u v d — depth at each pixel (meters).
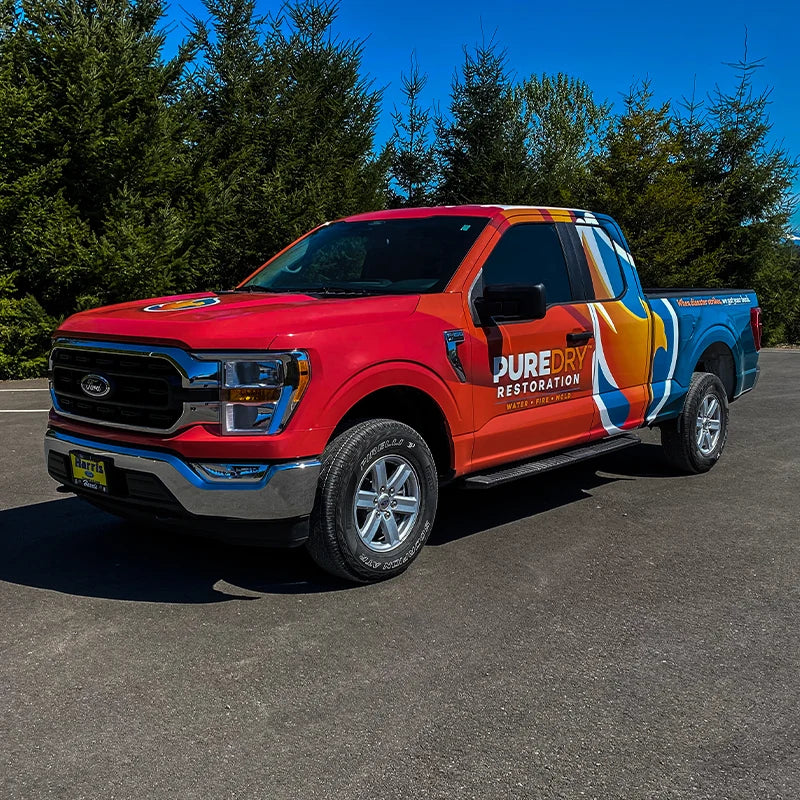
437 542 5.05
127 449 4.00
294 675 3.33
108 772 2.68
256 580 4.35
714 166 23.53
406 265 4.98
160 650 3.54
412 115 23.06
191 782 2.63
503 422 4.92
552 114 35.66
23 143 13.29
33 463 7.03
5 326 13.38
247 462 3.81
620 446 5.71
